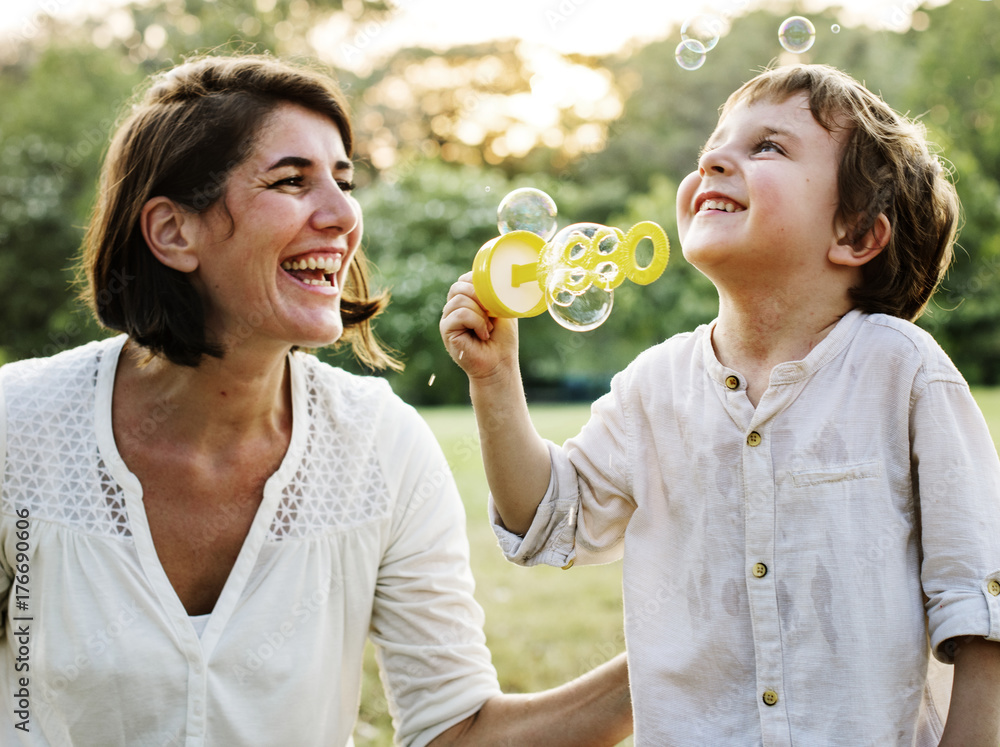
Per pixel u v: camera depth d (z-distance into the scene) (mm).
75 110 13867
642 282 1368
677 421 1320
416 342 11211
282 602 1430
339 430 1529
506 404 1369
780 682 1190
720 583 1251
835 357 1246
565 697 1490
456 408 10422
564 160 18297
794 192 1219
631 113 18250
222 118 1354
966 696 1130
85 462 1398
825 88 1272
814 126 1253
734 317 1297
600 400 1436
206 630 1378
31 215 13047
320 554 1469
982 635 1106
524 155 18891
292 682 1420
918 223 1324
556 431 6113
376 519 1526
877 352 1229
